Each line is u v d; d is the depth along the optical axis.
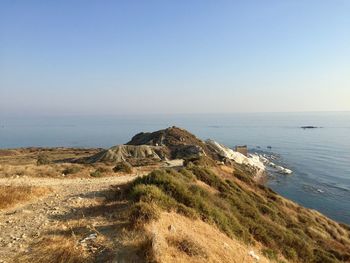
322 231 31.59
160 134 113.38
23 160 89.25
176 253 8.55
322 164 136.88
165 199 13.47
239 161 113.31
